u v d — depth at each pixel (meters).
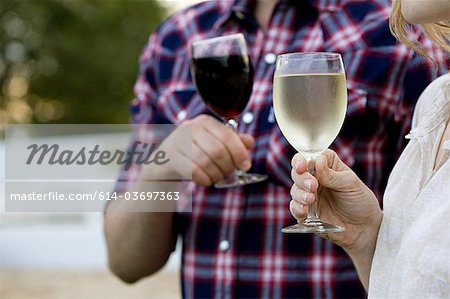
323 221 1.79
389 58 2.40
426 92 1.87
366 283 1.84
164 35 2.79
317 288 2.37
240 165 2.29
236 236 2.45
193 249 2.52
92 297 5.80
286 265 2.39
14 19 23.55
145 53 2.83
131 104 2.83
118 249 2.62
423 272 1.50
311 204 1.74
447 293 1.49
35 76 23.72
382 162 2.44
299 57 1.66
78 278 6.37
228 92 2.22
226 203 2.47
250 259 2.43
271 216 2.42
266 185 2.43
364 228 1.78
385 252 1.72
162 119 2.70
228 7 2.66
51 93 23.86
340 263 2.37
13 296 5.79
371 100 2.40
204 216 2.50
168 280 6.48
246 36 2.60
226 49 2.21
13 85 23.80
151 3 24.03
